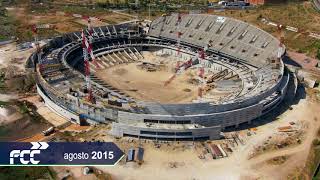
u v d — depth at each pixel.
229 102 186.75
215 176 153.62
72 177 150.25
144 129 174.38
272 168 158.50
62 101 198.00
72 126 191.12
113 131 178.12
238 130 186.25
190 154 167.12
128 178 150.75
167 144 173.75
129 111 183.75
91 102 190.12
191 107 180.75
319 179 150.25
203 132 175.38
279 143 175.38
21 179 150.12
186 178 152.25
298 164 160.88
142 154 165.88
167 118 178.00
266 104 196.12
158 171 155.75
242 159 164.38
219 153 167.62
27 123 192.00
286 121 194.25
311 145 174.12
